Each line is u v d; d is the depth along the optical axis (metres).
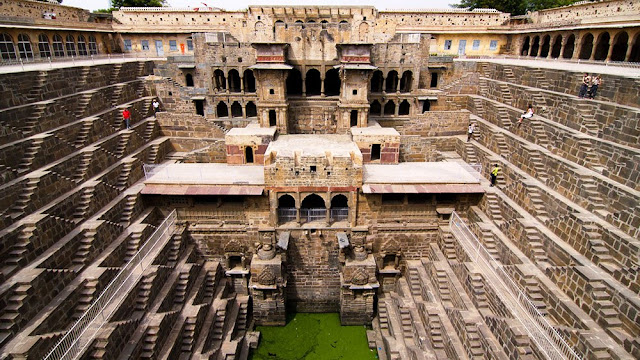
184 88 40.12
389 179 30.42
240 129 36.66
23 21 42.38
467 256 26.91
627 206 20.64
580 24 46.78
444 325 24.67
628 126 22.95
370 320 31.47
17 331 17.34
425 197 31.05
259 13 45.53
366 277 29.77
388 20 41.50
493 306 22.95
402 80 43.16
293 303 33.16
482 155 34.34
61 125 28.12
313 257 31.80
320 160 28.98
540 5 69.69
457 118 39.91
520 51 57.59
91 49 53.59
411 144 36.19
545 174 27.28
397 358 25.73
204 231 31.14
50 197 23.72
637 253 18.53
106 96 34.28
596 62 39.91
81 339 18.59
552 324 20.59
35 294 18.66
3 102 24.78
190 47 57.34
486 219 29.34
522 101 33.84
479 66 42.59
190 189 29.34
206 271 30.47
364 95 36.47
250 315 32.38
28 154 24.19
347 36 37.50
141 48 57.59
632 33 40.06
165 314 23.39
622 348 17.19
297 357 28.02
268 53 35.31
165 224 29.14
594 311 18.80
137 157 33.00
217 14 55.91
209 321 27.11
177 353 23.55
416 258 32.59
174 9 57.03
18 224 20.64
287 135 37.47
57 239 22.44
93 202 26.05
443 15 56.78
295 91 43.12
